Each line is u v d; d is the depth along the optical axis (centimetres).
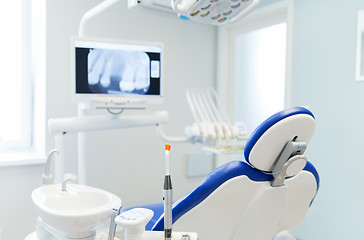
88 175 214
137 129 235
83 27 162
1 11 205
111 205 98
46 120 196
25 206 191
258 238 94
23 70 212
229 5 99
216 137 186
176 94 254
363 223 175
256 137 79
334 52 188
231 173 82
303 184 95
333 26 188
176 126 254
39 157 192
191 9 100
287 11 215
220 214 86
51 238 119
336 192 188
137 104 164
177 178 257
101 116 154
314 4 198
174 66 252
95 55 147
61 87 200
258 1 103
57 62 198
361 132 176
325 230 194
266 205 89
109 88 150
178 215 82
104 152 220
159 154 246
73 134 206
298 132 81
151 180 242
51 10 194
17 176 189
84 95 145
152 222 130
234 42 275
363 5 173
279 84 239
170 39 249
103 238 98
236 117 278
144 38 235
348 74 181
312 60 200
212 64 278
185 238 74
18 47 212
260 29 253
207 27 273
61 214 89
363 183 175
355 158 179
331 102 190
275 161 85
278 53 239
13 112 212
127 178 231
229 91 280
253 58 261
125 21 224
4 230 186
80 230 93
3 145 207
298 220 107
